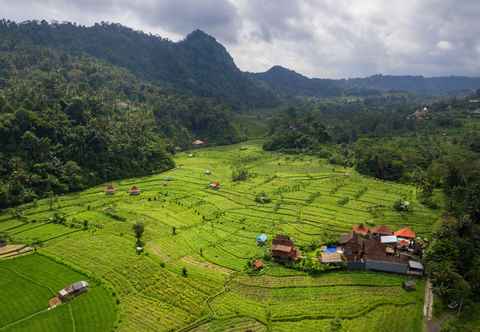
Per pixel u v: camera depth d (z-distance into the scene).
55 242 109.19
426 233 118.56
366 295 84.12
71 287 84.12
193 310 78.06
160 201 150.25
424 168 199.25
